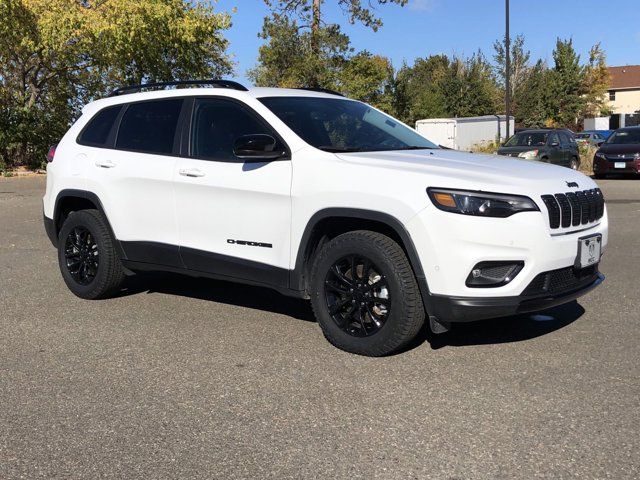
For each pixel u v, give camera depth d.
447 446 3.35
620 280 6.80
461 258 4.14
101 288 6.19
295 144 4.91
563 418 3.62
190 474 3.14
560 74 51.50
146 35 22.48
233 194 5.13
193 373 4.41
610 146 19.88
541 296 4.28
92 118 6.45
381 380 4.21
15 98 24.48
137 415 3.79
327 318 4.76
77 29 21.30
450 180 4.23
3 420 3.75
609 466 3.12
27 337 5.21
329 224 4.77
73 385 4.24
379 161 4.59
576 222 4.48
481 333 5.13
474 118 35.00
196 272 5.51
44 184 20.05
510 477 3.04
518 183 4.27
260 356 4.71
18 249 9.10
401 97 35.41
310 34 30.28
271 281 5.04
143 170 5.72
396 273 4.36
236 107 5.34
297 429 3.58
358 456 3.27
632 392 3.95
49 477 3.14
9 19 21.62
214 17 24.20
